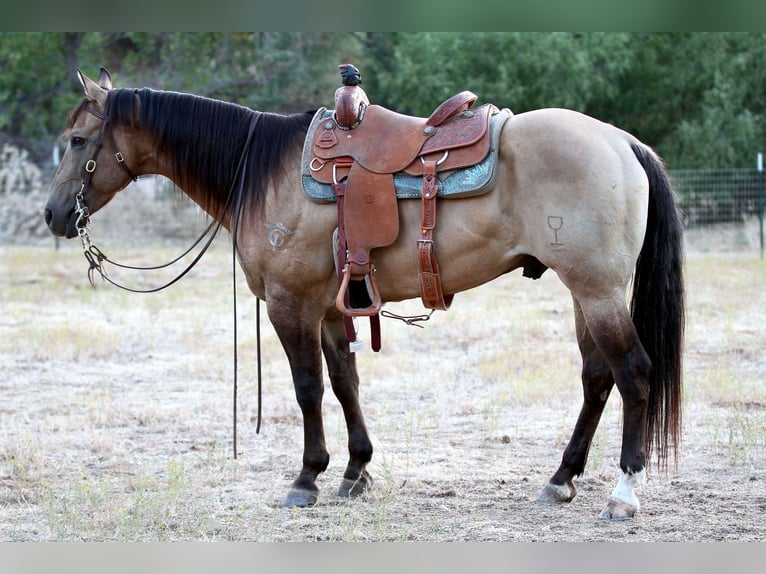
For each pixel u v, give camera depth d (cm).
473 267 507
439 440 691
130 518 506
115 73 2595
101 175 579
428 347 1052
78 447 679
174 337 1116
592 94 2484
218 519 517
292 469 624
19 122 2666
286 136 547
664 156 2525
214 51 2545
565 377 873
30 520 518
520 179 488
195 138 570
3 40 2450
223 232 2122
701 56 2486
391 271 521
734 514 506
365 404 807
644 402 486
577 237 475
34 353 1021
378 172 511
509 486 576
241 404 807
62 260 1798
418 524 502
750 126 2383
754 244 2123
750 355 958
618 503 502
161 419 758
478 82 2414
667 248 498
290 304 542
